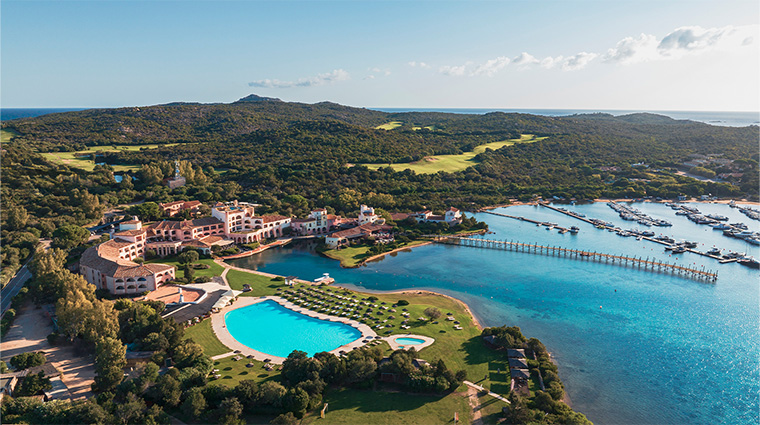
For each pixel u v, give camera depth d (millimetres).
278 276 148375
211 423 71812
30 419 68688
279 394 74500
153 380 77250
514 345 95312
